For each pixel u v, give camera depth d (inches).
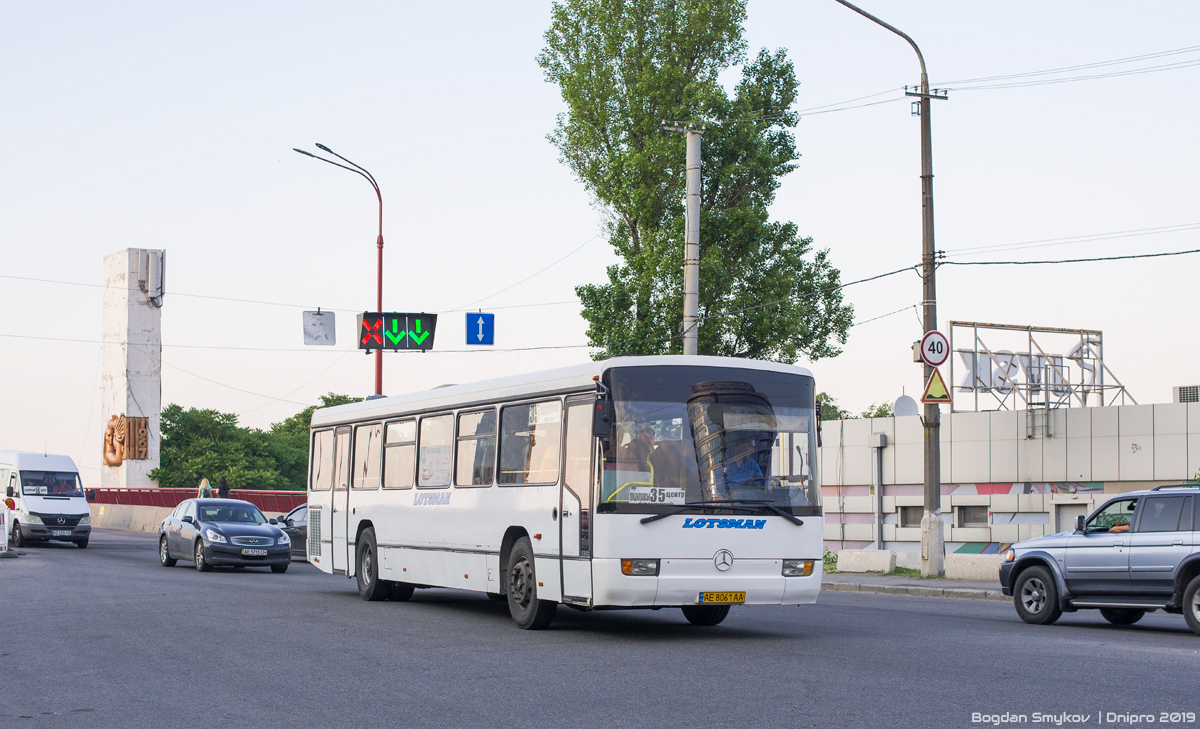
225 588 802.8
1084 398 1215.6
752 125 1354.6
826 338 1438.2
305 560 1242.0
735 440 505.4
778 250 1407.5
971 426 1162.6
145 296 2613.2
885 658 431.5
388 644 483.8
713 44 1413.6
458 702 343.3
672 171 1337.4
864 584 882.8
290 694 359.6
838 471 1312.7
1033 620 593.9
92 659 439.5
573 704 338.0
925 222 933.8
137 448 2573.8
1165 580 540.7
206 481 1857.8
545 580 524.7
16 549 1344.7
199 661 432.8
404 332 1140.5
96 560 1157.7
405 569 678.5
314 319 1206.3
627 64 1417.3
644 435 490.6
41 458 1489.9
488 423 597.3
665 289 1347.2
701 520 487.8
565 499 511.2
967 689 356.2
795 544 504.7
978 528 1145.4
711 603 486.0
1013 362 1197.7
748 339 1387.8
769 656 440.8
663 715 319.3
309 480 844.6
